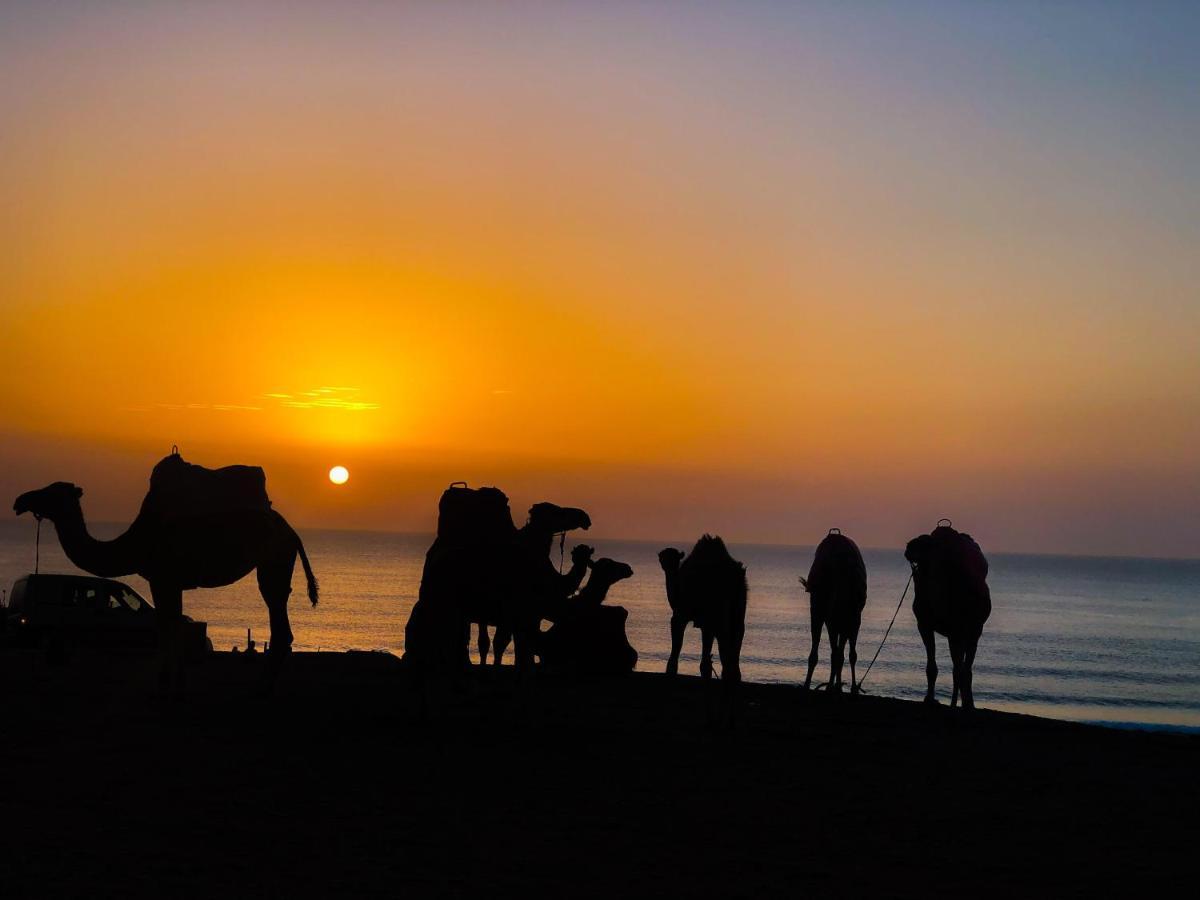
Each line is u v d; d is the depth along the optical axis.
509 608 13.60
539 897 7.45
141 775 10.32
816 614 18.36
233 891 7.30
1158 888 8.13
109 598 27.22
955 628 16.36
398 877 7.73
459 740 12.58
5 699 14.56
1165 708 67.75
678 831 9.19
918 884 8.06
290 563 15.48
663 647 96.00
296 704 14.84
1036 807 10.52
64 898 7.03
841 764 12.15
